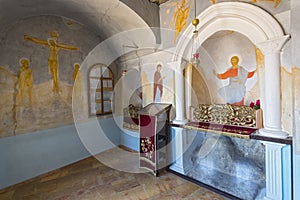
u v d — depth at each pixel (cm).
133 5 304
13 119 303
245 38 294
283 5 196
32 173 325
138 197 251
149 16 329
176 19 314
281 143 198
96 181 301
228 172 312
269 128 212
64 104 379
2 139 288
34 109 332
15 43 305
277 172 207
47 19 349
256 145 272
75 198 252
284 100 201
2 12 256
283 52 198
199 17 270
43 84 345
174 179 303
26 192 272
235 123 275
